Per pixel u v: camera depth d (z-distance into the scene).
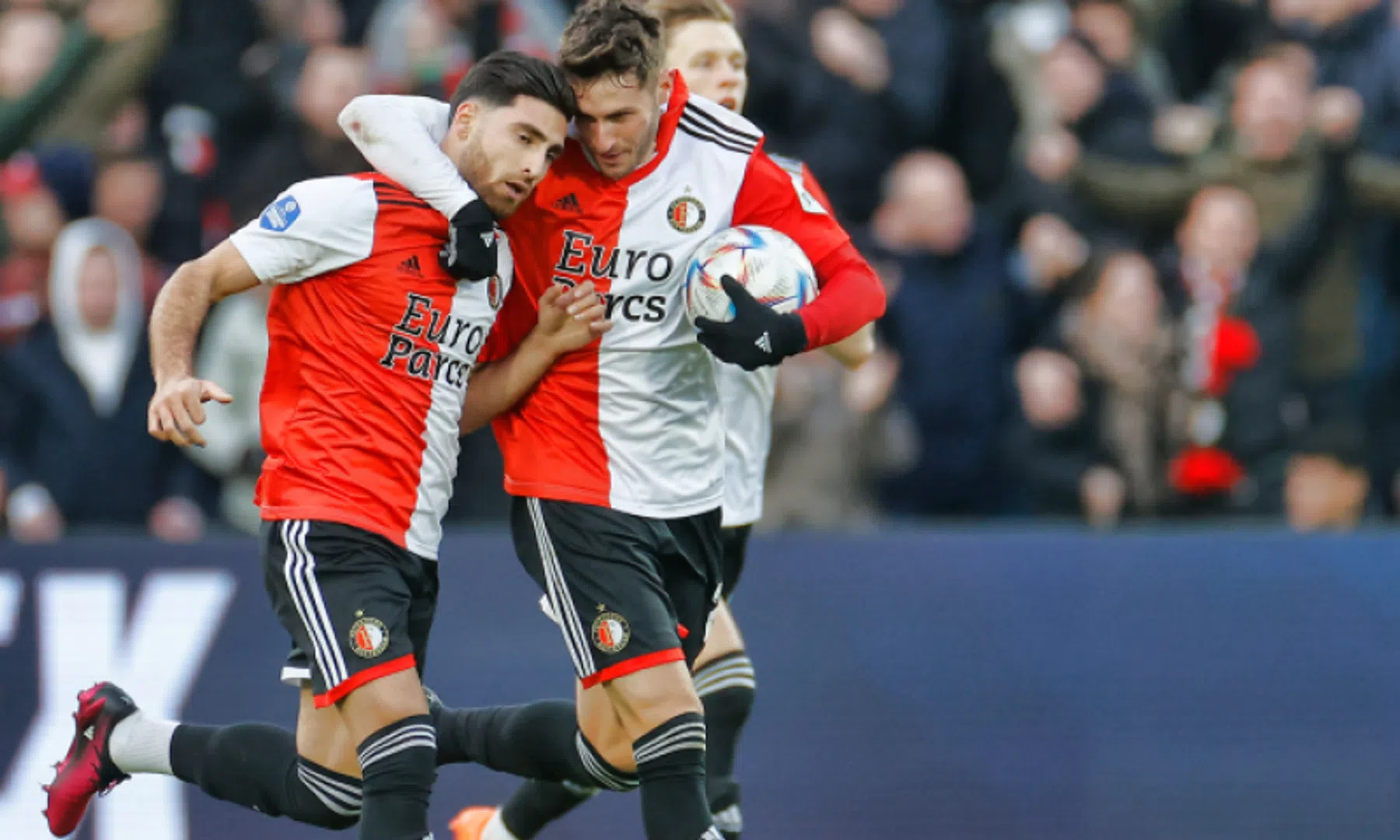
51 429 25.78
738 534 18.44
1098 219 31.19
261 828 23.31
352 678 15.36
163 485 26.20
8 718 22.88
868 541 24.59
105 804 23.03
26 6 30.28
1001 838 24.22
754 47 31.19
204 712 23.22
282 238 15.41
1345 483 28.34
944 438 28.48
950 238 28.94
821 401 26.42
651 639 15.93
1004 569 24.72
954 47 32.78
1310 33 33.72
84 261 26.05
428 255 15.65
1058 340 28.42
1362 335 30.78
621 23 15.07
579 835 23.67
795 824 23.92
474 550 24.02
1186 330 28.53
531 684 23.77
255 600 23.53
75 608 23.16
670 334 15.96
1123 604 24.83
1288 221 30.47
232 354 26.23
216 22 30.81
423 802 15.34
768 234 15.77
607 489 16.06
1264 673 24.84
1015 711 24.44
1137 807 24.48
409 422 15.77
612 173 15.56
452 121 15.48
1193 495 27.73
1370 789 24.83
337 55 28.77
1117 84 32.00
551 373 16.09
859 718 24.22
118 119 29.86
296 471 15.67
